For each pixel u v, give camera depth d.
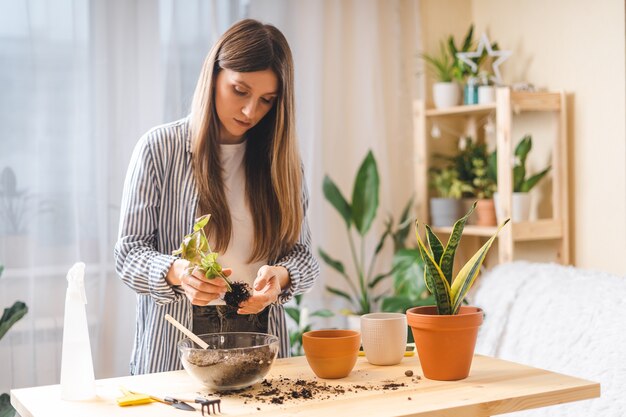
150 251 1.64
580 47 3.08
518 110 3.06
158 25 3.05
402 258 3.28
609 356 2.27
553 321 2.53
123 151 3.01
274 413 1.21
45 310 2.88
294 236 1.82
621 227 2.94
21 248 2.84
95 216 2.96
